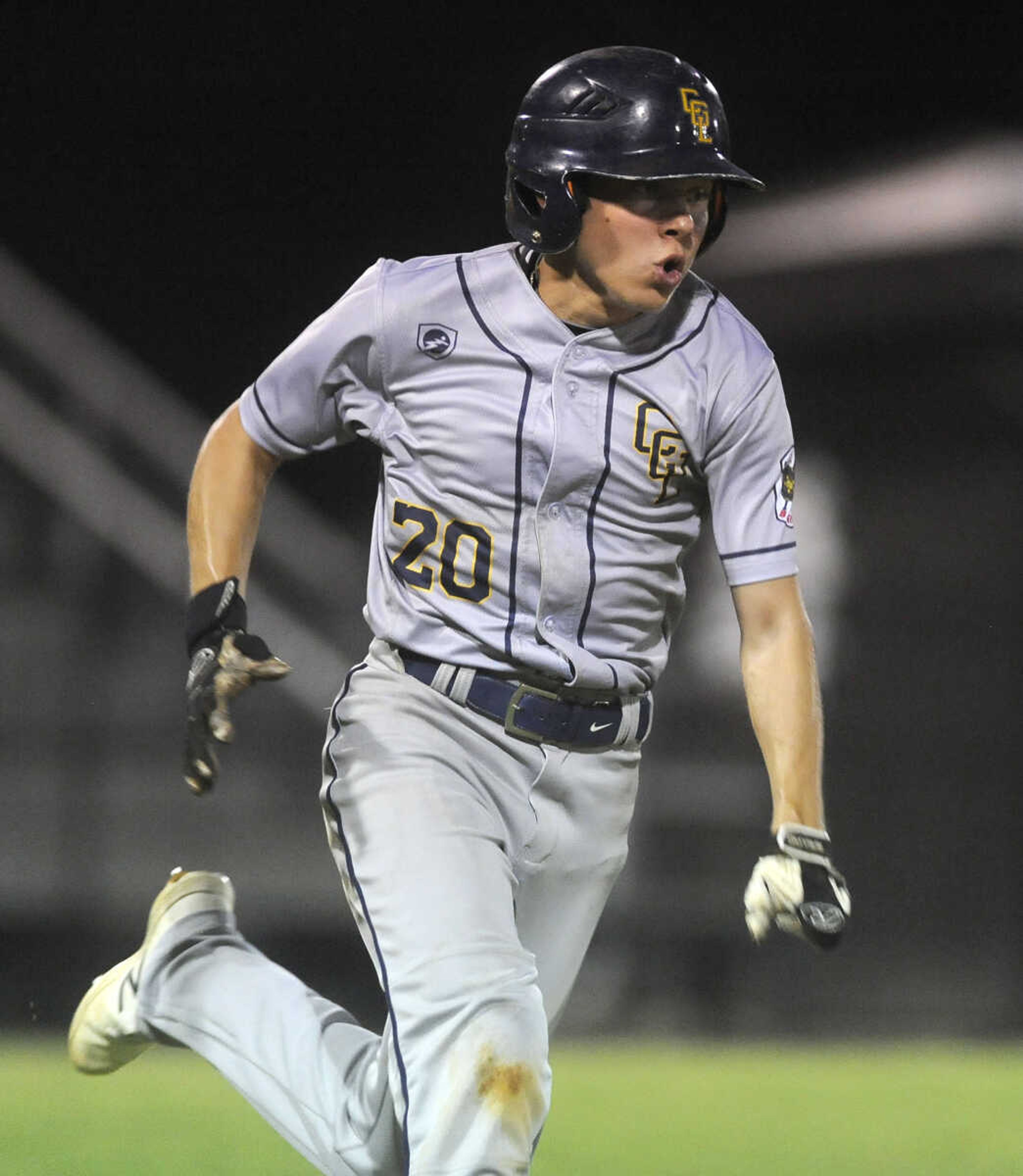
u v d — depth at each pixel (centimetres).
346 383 1211
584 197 1135
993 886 4997
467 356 1166
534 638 1179
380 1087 1180
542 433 1153
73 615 5000
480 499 1170
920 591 5259
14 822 4644
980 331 5275
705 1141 1998
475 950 1084
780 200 5509
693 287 1196
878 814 5097
